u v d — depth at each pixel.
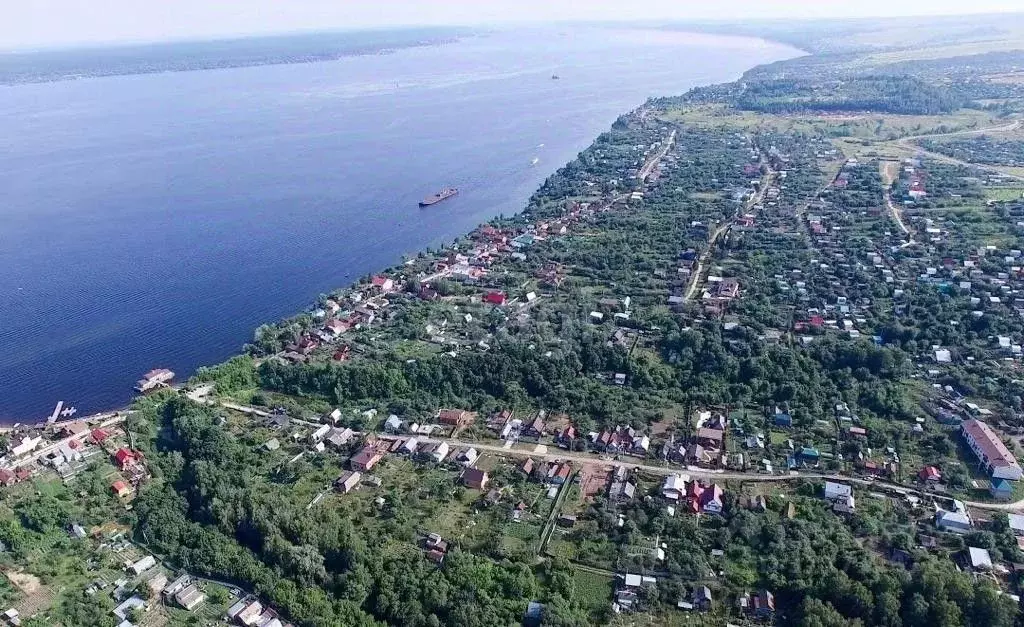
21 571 146.88
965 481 163.88
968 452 176.38
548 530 156.25
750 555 147.50
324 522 157.88
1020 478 163.62
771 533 150.50
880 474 169.88
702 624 133.38
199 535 155.50
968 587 130.38
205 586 144.88
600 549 149.62
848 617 131.88
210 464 175.25
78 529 157.25
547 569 145.12
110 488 170.62
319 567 145.25
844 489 162.12
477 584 139.88
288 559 146.75
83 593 141.62
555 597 136.25
